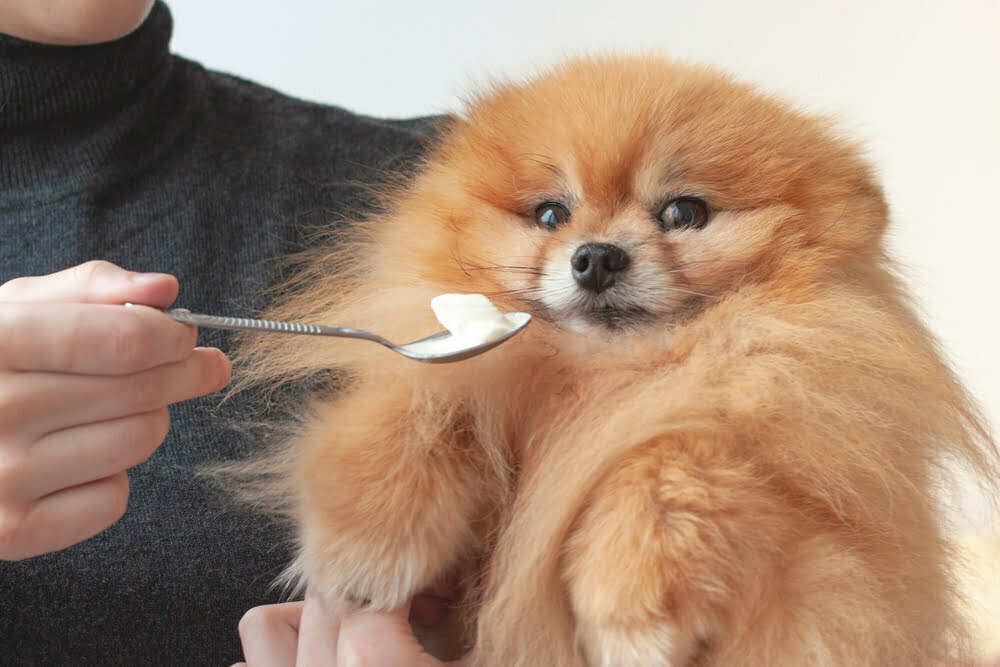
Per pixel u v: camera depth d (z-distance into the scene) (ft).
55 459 1.19
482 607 1.27
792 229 1.39
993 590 1.51
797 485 1.22
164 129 1.81
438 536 1.26
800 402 1.25
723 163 1.41
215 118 1.89
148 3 1.75
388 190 1.66
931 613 1.25
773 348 1.31
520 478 1.32
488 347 1.23
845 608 1.16
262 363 1.53
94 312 1.16
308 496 1.28
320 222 1.80
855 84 2.82
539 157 1.43
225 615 1.55
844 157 1.47
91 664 1.51
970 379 2.86
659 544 1.15
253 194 1.80
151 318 1.17
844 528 1.21
